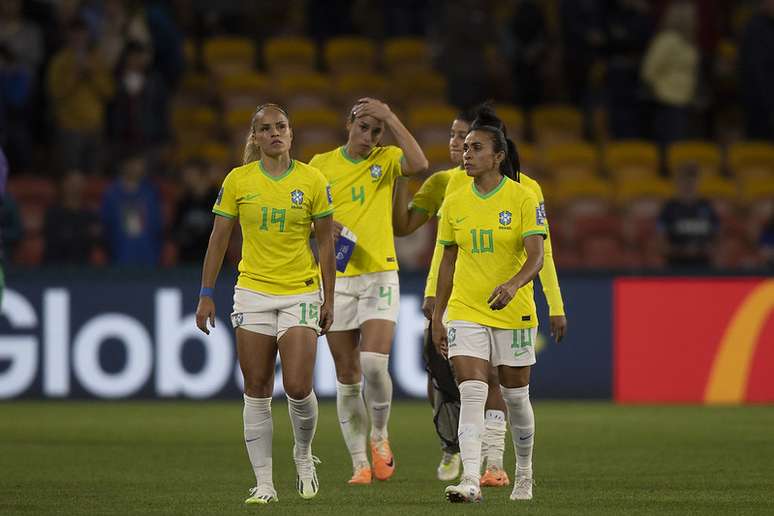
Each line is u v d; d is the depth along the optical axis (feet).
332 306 86.69
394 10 246.47
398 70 240.53
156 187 191.83
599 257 199.21
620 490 93.86
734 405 169.17
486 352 84.23
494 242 83.76
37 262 194.59
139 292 168.55
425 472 106.42
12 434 134.00
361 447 100.07
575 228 200.85
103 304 168.45
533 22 236.84
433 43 240.32
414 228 105.40
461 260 84.99
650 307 172.14
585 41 236.22
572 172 223.10
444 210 85.87
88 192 197.88
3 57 203.00
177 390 168.14
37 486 96.02
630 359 172.04
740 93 238.07
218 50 240.32
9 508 83.92
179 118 224.94
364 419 101.04
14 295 167.73
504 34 244.01
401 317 168.96
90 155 202.59
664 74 230.27
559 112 237.25
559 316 94.07
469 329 83.92
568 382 172.55
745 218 213.05
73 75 201.77
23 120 205.05
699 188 214.90
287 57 241.14
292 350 84.12
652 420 149.69
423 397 169.07
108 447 123.13
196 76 237.04
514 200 83.87
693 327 171.42
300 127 216.95
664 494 91.61
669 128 230.68
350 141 101.86
